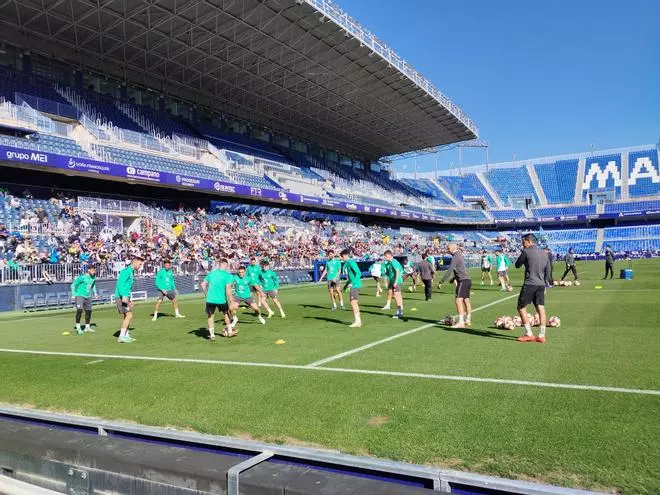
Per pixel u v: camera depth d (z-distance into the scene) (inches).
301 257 1421.0
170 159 1378.0
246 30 1311.5
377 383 254.5
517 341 369.1
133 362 333.7
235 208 1574.8
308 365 305.4
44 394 257.3
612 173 2997.0
